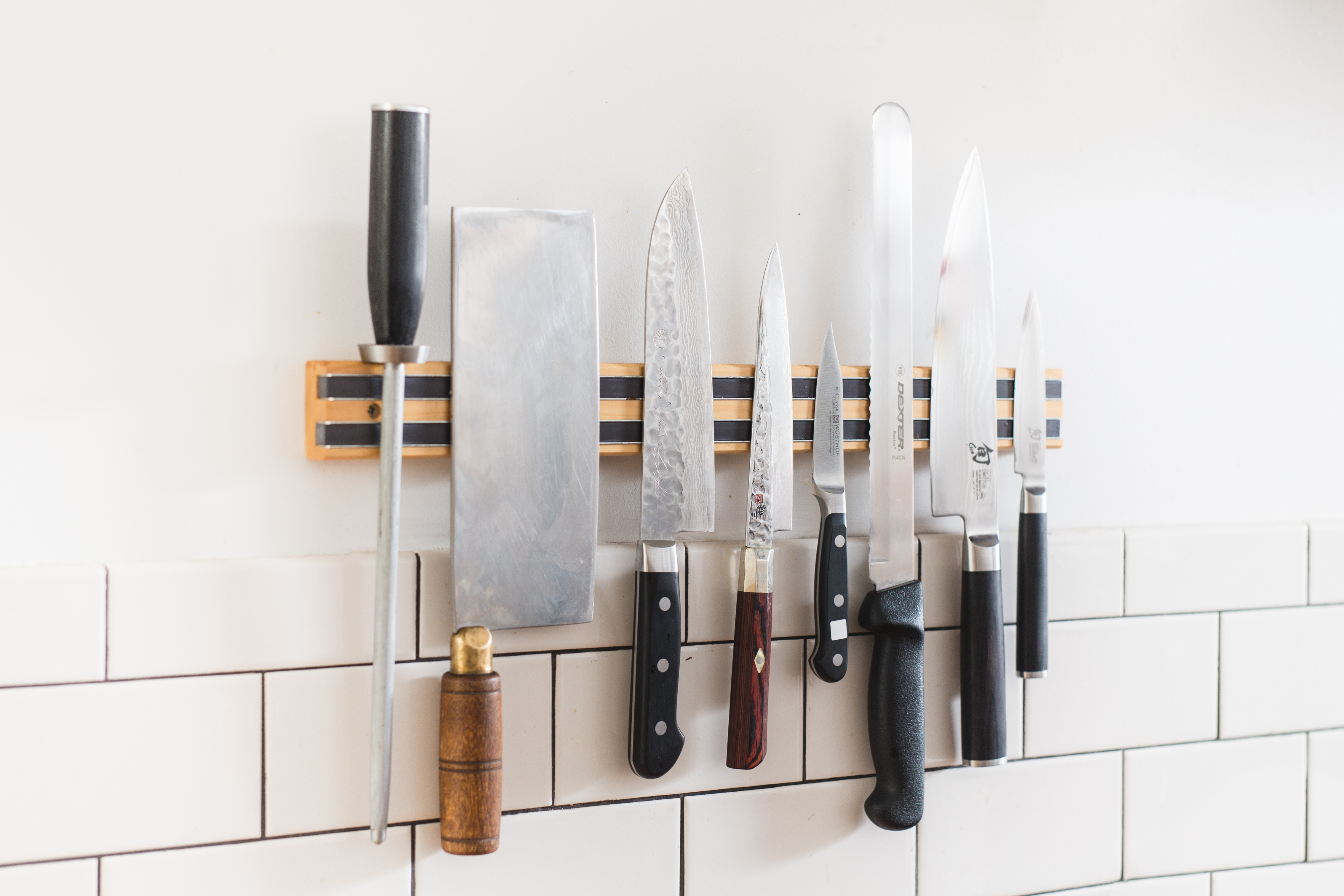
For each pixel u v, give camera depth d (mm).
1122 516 958
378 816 690
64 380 686
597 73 799
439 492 769
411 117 656
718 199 833
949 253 855
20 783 671
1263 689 986
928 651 883
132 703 693
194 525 713
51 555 685
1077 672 929
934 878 894
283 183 728
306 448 729
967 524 853
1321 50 1011
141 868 696
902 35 881
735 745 784
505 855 775
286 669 724
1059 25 927
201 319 713
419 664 750
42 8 673
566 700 785
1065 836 930
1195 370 979
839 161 867
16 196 672
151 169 700
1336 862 1013
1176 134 966
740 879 837
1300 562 995
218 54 711
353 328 746
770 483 795
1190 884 967
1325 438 1021
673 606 769
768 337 794
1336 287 1018
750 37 840
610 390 773
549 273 742
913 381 868
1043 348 910
